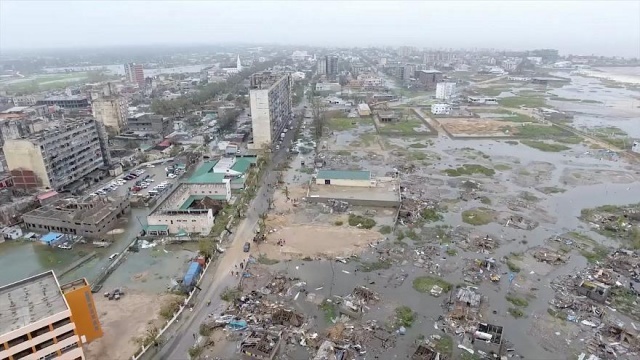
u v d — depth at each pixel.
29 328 52.91
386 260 93.00
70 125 140.50
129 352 65.88
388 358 63.91
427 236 104.31
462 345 66.81
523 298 79.31
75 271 90.94
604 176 150.38
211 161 162.12
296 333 69.75
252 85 193.38
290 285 83.56
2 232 106.75
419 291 81.56
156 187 139.25
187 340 69.00
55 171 132.75
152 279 86.94
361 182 135.88
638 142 178.38
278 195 131.38
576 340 68.00
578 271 88.75
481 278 86.12
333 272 88.38
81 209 112.06
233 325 71.75
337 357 63.44
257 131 182.12
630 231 106.75
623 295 79.88
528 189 137.62
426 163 164.62
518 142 197.12
